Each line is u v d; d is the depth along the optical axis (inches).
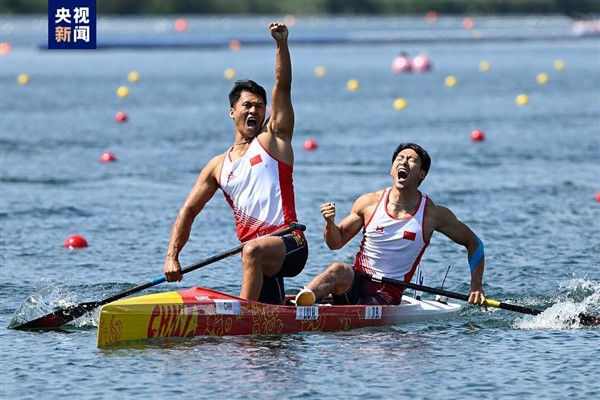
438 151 3457.2
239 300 1376.7
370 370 1230.9
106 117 4554.6
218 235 2122.3
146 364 1242.6
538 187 2714.1
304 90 6092.5
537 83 6535.4
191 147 3563.0
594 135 3895.2
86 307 1438.2
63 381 1179.9
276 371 1221.1
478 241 1483.8
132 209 2409.0
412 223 1469.0
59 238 2080.5
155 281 1435.8
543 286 1717.5
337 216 2305.6
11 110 4813.0
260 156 1400.1
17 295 1624.0
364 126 4239.7
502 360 1280.8
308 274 1800.0
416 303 1528.1
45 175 2903.5
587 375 1217.4
